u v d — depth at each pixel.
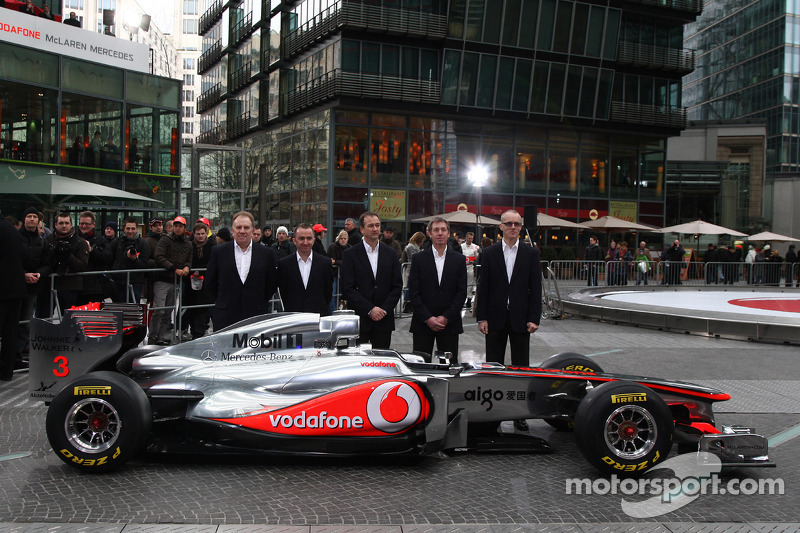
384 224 32.44
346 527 4.04
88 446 4.86
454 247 17.50
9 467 5.04
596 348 11.63
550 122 34.78
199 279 10.63
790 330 12.32
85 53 18.30
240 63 44.69
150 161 20.12
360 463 5.32
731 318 13.55
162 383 5.52
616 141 37.00
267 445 5.09
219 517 4.15
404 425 5.10
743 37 63.34
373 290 7.02
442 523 4.13
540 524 4.14
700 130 50.22
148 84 19.98
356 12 30.55
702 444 4.97
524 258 6.82
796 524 4.21
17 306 7.92
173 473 4.98
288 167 36.97
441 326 6.77
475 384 5.53
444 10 32.16
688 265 25.84
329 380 5.44
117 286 9.88
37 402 7.00
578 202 36.12
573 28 34.19
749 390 8.16
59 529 3.92
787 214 50.91
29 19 16.94
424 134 33.06
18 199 14.06
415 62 32.28
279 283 7.17
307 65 34.69
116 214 19.25
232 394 5.34
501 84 33.38
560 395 5.59
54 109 17.59
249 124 42.44
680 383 5.66
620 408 4.88
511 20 32.97
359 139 32.06
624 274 24.50
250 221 6.94
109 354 5.42
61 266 8.78
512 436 5.84
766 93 59.69
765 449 5.01
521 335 6.87
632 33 36.50
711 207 45.12
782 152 57.72
